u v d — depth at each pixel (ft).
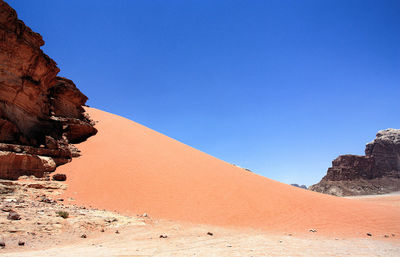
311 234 52.08
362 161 536.83
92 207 56.49
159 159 99.55
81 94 106.83
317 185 527.40
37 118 78.18
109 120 135.44
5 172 57.31
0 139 62.28
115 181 73.87
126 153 96.43
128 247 33.14
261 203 74.95
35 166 64.18
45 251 29.09
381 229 58.03
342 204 82.94
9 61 65.41
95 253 28.71
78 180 70.18
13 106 67.05
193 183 83.71
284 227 58.03
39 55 72.79
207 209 66.74
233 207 69.97
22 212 42.11
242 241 41.22
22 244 31.37
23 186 56.39
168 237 41.42
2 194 50.39
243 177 102.53
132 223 48.67
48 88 86.48
